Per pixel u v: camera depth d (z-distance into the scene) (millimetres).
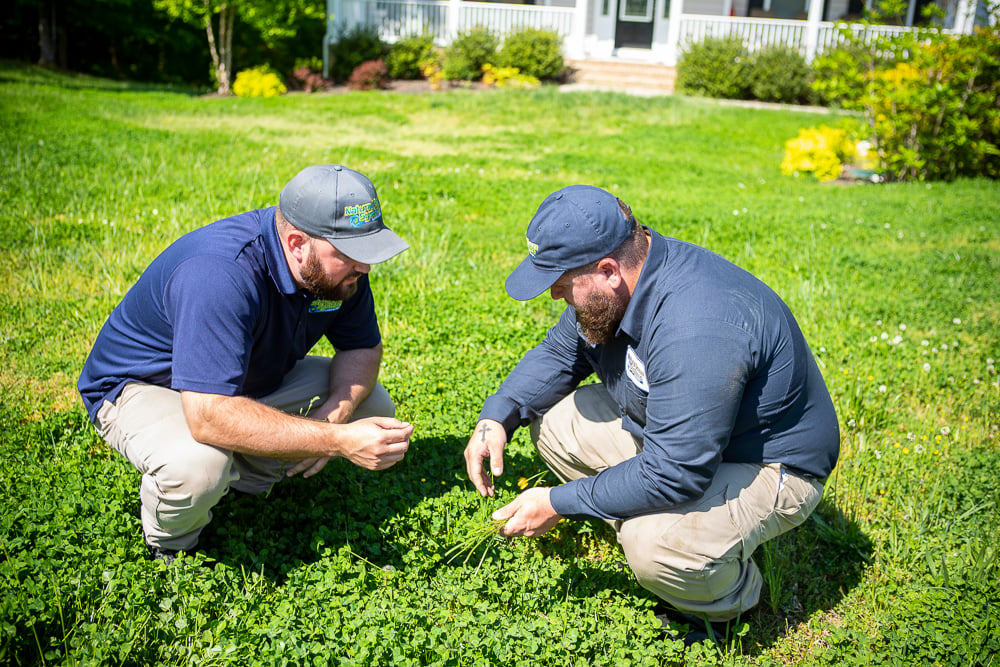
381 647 2570
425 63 20969
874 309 6371
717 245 8047
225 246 2766
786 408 2758
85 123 12898
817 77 18891
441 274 6719
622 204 2680
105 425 3000
